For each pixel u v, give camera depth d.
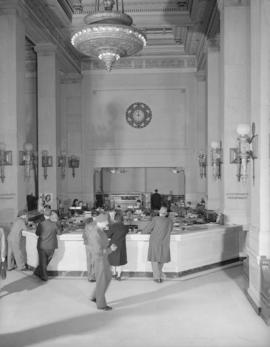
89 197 19.86
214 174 12.20
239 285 8.71
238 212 11.02
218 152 12.09
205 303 7.48
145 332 6.13
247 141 7.94
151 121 19.86
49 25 14.52
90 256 8.97
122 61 19.81
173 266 9.47
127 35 9.28
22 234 10.28
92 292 7.77
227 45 10.84
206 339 5.87
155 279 9.02
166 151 19.80
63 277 9.45
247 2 10.70
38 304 7.45
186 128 19.69
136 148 19.89
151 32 17.56
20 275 9.64
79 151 19.86
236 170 10.90
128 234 9.48
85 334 6.05
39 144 15.54
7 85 11.37
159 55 19.58
